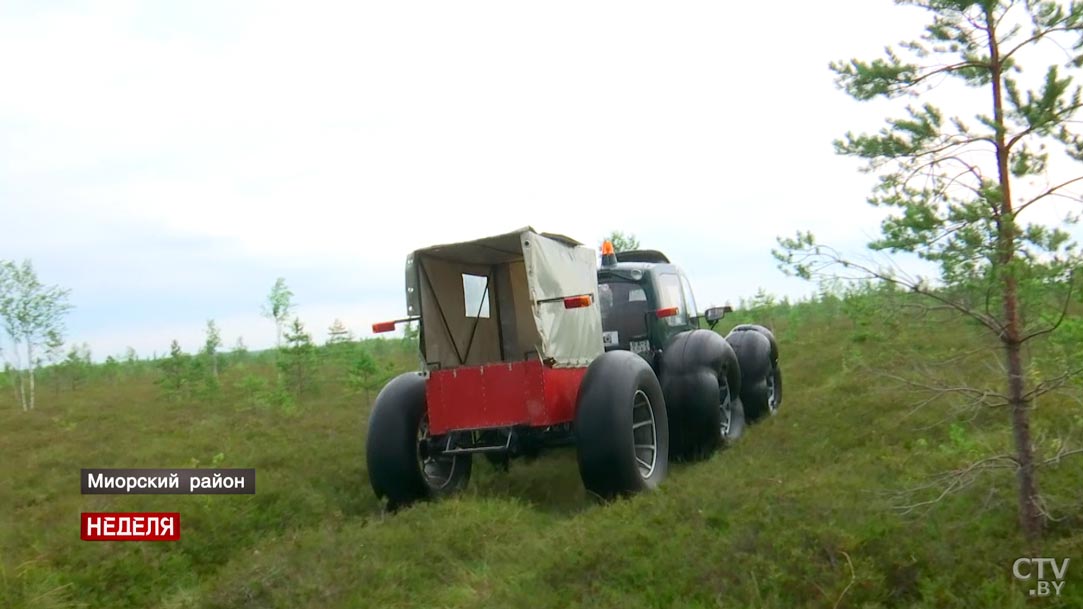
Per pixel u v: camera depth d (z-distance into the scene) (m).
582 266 7.74
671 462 8.73
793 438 8.15
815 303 22.55
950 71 4.63
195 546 6.45
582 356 7.46
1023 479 4.56
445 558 5.78
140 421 13.08
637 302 9.10
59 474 9.12
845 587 4.22
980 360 6.84
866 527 4.79
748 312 21.89
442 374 7.02
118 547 6.31
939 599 4.09
